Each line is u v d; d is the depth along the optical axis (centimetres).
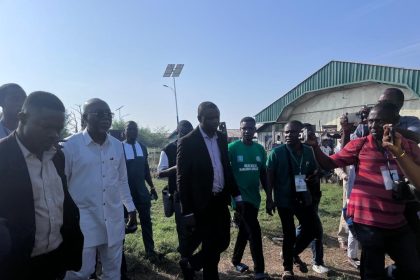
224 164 421
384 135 313
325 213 916
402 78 1738
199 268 421
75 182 346
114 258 364
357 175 356
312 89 2317
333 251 619
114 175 368
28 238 222
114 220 362
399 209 332
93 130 353
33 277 239
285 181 483
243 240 529
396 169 334
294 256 516
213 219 410
